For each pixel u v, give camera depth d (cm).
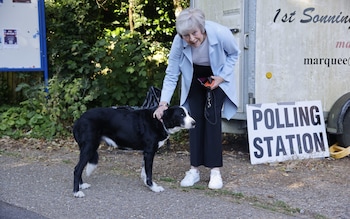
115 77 762
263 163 558
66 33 895
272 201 421
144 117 441
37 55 809
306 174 515
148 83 786
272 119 575
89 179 494
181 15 409
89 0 992
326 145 598
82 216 381
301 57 593
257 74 571
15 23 788
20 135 711
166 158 594
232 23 586
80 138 433
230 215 383
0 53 784
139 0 1067
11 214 386
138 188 461
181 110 430
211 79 430
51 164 563
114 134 440
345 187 466
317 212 392
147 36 1090
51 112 735
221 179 464
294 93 595
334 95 620
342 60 619
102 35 978
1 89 910
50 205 408
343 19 612
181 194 441
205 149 457
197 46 423
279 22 574
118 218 377
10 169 536
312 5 589
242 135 741
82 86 757
